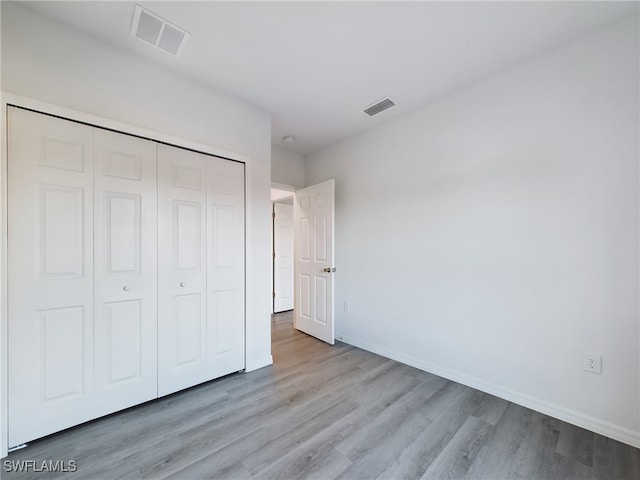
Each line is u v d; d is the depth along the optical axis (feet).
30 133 4.90
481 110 7.00
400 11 4.94
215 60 6.29
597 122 5.39
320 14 5.01
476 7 4.83
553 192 5.90
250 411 6.05
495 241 6.73
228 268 7.62
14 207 4.74
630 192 5.08
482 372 6.97
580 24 5.22
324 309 10.69
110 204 5.74
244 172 7.97
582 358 5.57
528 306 6.23
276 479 4.27
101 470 4.42
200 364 7.09
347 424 5.62
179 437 5.20
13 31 4.80
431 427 5.53
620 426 5.17
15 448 4.77
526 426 5.57
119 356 5.85
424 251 8.18
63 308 5.21
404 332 8.68
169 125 6.57
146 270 6.21
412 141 8.53
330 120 9.15
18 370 4.78
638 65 5.00
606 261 5.32
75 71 5.38
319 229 10.97
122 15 5.05
